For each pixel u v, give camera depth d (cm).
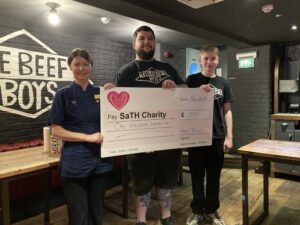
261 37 466
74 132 182
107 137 196
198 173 249
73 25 360
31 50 350
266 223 268
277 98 471
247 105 511
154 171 221
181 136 223
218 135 243
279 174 414
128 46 484
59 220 281
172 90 216
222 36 426
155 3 300
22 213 286
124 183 281
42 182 291
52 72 374
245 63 509
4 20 321
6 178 184
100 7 284
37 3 271
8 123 333
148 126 210
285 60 506
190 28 379
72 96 183
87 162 184
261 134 496
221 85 247
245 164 232
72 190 181
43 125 368
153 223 267
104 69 445
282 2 297
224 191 354
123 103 200
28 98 351
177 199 328
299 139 394
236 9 321
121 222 275
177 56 546
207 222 257
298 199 328
